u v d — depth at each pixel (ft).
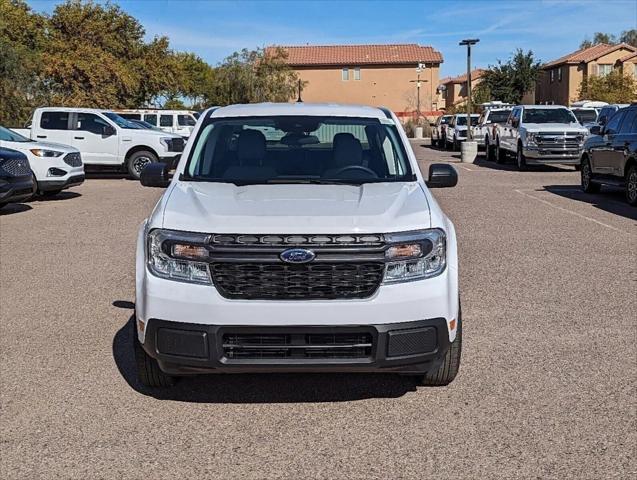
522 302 24.32
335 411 15.76
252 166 18.51
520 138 78.54
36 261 31.73
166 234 14.56
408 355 14.37
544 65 231.50
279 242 14.05
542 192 57.41
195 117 99.81
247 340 14.20
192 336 14.16
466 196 54.49
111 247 35.04
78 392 16.81
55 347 20.03
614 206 48.47
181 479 12.84
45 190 53.42
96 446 14.11
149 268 14.73
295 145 19.17
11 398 16.44
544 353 19.20
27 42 126.72
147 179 19.26
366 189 16.84
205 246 14.15
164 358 14.49
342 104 21.84
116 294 25.98
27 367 18.45
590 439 14.16
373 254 14.15
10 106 109.09
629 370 17.90
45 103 119.03
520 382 17.17
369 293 14.23
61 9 129.70
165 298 14.32
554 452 13.65
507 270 29.14
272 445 14.15
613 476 12.74
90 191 61.98
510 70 209.36
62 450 13.93
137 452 13.85
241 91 194.39
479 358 18.84
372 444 14.14
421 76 254.47
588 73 210.59
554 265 30.04
